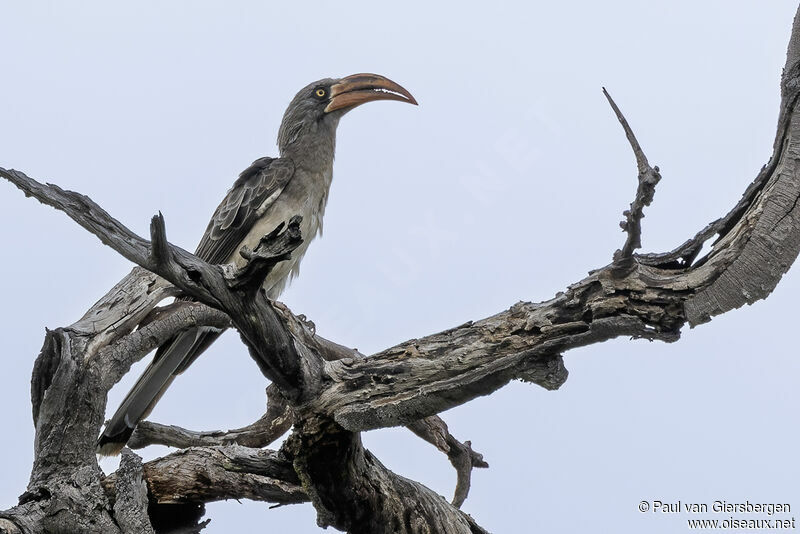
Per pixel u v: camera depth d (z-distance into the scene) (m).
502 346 7.98
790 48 7.28
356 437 8.92
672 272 7.46
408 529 9.57
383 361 8.39
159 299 9.69
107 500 9.08
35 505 8.77
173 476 9.47
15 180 7.24
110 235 7.29
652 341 7.64
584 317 7.69
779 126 7.23
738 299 7.22
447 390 8.10
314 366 8.47
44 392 8.93
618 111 6.52
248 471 9.35
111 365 9.20
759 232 7.16
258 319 7.86
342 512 9.34
